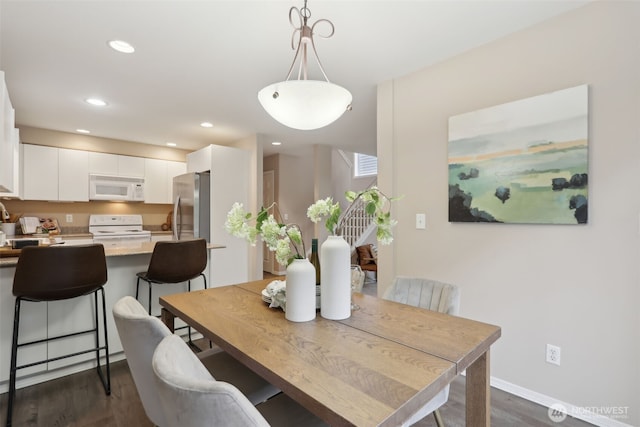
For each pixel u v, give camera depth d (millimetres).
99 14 1836
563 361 1843
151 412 1070
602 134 1714
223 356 1556
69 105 3291
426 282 1660
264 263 6582
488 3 1751
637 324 1622
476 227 2193
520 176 1972
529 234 1966
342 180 7559
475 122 2174
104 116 3658
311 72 2576
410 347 1071
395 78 2682
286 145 5301
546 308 1900
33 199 4047
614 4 1684
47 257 1872
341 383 844
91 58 2344
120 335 1088
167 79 2701
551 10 1813
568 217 1800
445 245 2357
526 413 1847
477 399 1208
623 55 1658
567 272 1827
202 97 3104
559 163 1830
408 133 2590
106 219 4820
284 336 1161
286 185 6219
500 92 2088
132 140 4793
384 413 720
